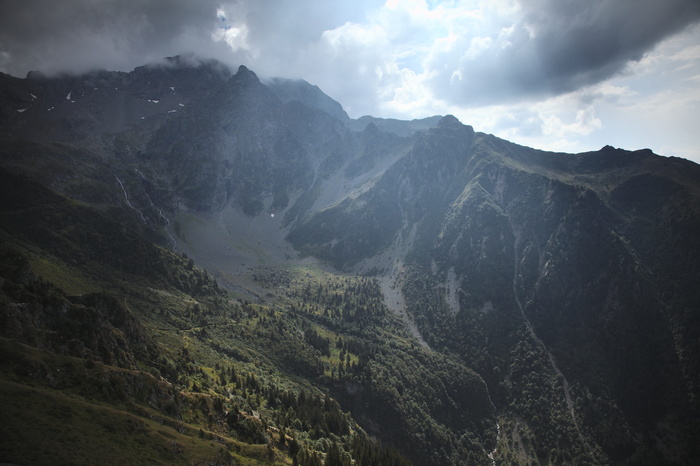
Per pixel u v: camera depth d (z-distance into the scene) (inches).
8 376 4128.9
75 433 3814.0
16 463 3243.1
